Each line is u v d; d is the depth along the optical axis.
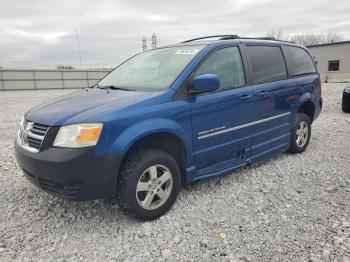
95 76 43.88
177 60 3.86
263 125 4.47
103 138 2.91
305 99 5.31
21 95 27.00
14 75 38.19
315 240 2.91
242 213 3.45
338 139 6.49
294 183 4.25
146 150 3.28
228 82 3.98
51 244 2.96
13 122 10.05
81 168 2.86
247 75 4.23
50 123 3.00
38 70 39.53
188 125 3.48
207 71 3.76
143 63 4.29
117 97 3.39
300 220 3.28
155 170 3.27
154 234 3.09
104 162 2.92
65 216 3.46
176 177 3.46
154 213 3.31
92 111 3.05
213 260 2.69
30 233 3.14
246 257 2.71
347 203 3.62
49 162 2.87
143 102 3.21
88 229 3.21
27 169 3.14
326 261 2.62
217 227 3.19
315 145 6.07
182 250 2.83
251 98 4.17
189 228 3.18
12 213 3.54
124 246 2.91
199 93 3.53
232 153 4.09
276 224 3.21
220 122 3.81
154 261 2.70
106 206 3.66
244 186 4.17
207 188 4.12
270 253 2.75
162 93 3.37
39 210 3.60
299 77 5.27
